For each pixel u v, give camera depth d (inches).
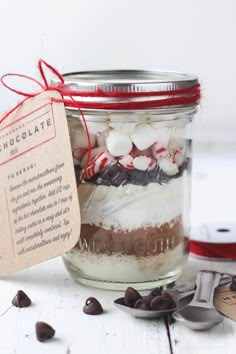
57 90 17.3
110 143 17.1
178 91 17.0
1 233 18.8
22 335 15.7
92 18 35.6
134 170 17.4
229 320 16.3
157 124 17.3
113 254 17.7
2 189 18.5
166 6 35.5
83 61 36.2
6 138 18.3
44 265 20.0
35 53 35.9
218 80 36.5
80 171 17.7
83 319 16.5
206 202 27.9
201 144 37.6
